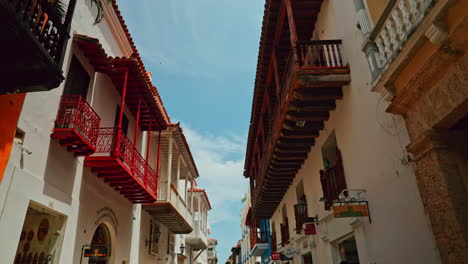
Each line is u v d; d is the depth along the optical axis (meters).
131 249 12.55
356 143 6.91
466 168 4.20
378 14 5.62
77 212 8.23
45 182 6.94
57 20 4.88
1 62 4.30
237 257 59.62
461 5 3.48
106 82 10.58
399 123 5.19
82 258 8.75
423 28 3.92
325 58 8.22
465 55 3.70
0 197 5.53
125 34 12.55
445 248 4.02
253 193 19.38
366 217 6.43
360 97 6.60
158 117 13.11
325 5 9.12
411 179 4.87
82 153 8.27
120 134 9.33
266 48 11.20
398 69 4.66
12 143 5.71
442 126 4.30
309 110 8.17
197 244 28.34
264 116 14.73
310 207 10.80
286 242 14.94
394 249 5.38
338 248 8.81
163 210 15.13
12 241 5.73
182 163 19.97
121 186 10.84
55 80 4.71
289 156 11.14
